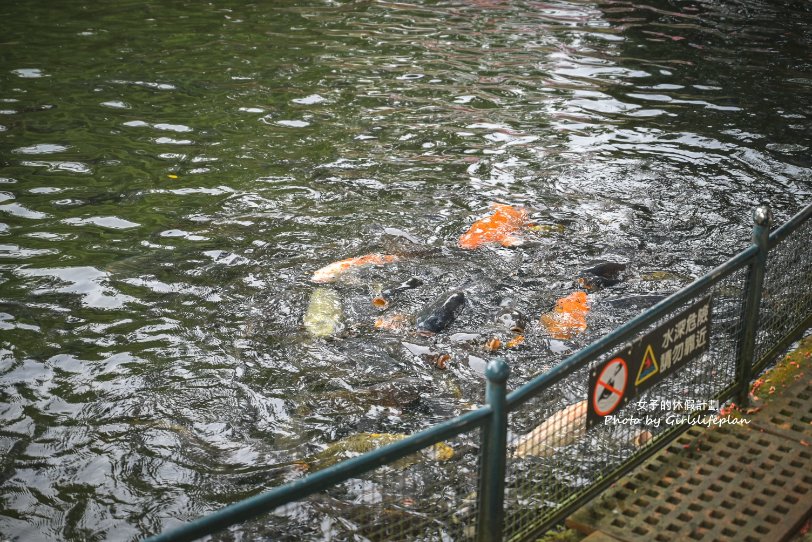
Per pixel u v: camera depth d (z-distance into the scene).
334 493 5.32
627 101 13.09
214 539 5.03
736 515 4.43
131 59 14.75
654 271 8.30
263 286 8.07
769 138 11.66
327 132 11.91
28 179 10.34
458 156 11.13
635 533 4.35
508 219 9.27
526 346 7.12
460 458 5.64
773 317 5.84
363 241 8.93
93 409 6.40
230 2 18.41
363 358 6.98
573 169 10.72
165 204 9.77
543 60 15.02
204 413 6.37
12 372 6.79
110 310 7.68
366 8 18.23
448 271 8.30
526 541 4.23
